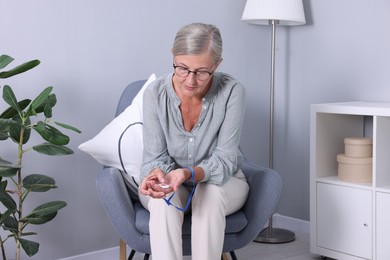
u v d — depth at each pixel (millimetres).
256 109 3215
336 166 2795
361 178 2572
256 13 2832
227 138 1937
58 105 2465
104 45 2582
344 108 2568
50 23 2418
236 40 3094
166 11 2785
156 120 1949
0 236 2164
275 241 2979
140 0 2686
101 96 2592
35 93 2400
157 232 1779
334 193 2635
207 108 1944
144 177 1892
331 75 3018
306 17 3107
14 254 2389
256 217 1994
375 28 2812
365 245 2531
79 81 2520
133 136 2141
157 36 2762
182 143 1959
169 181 1781
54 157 2473
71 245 2555
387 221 2449
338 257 2631
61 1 2441
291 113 3211
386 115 2412
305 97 3143
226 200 1844
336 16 2973
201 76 1786
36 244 2064
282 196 3307
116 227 1920
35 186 2076
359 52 2887
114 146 2121
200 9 2924
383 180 2512
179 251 1791
